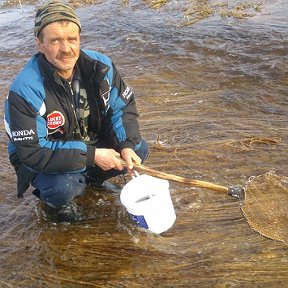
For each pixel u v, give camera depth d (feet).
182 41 22.18
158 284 9.45
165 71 19.47
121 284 9.53
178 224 10.98
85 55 10.00
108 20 27.17
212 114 15.84
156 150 14.05
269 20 23.95
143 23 25.82
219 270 9.62
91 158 10.05
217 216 11.13
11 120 9.65
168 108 16.56
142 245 10.42
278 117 15.23
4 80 20.17
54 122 10.06
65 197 10.56
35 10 31.32
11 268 10.14
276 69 18.30
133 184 10.22
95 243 10.61
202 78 18.51
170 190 12.14
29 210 11.80
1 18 30.27
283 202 10.69
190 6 27.99
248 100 16.42
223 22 24.36
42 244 10.70
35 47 23.86
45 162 9.81
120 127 10.82
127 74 19.57
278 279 9.29
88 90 10.23
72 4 31.60
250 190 11.16
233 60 19.67
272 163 12.90
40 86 9.60
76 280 9.71
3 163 14.01
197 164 13.20
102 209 11.60
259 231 9.87
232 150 13.65
